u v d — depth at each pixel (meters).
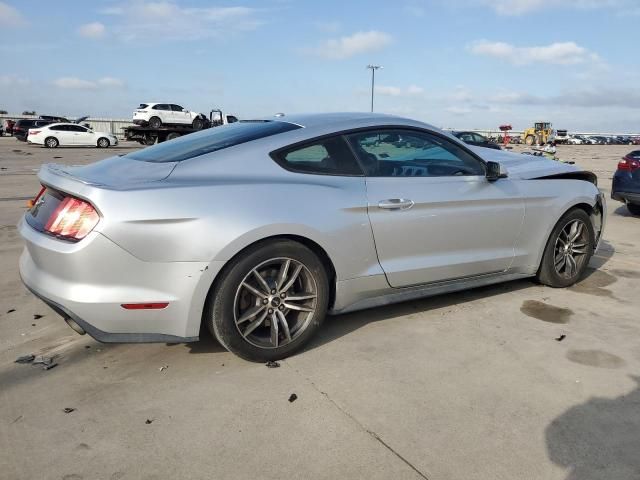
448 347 3.42
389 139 3.65
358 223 3.33
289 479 2.19
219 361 3.21
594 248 4.92
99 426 2.54
